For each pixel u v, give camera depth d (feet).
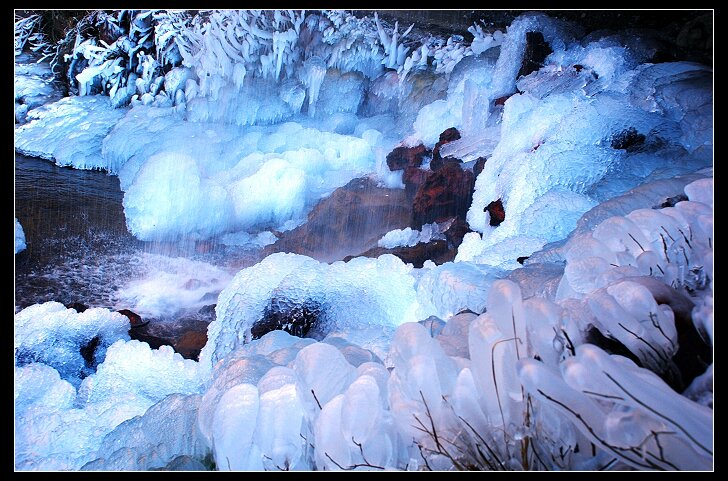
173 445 8.68
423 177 24.09
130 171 28.14
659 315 5.61
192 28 32.53
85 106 32.32
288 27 32.40
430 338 6.01
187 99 31.50
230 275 21.98
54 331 16.26
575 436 5.36
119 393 12.72
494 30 30.83
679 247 7.00
